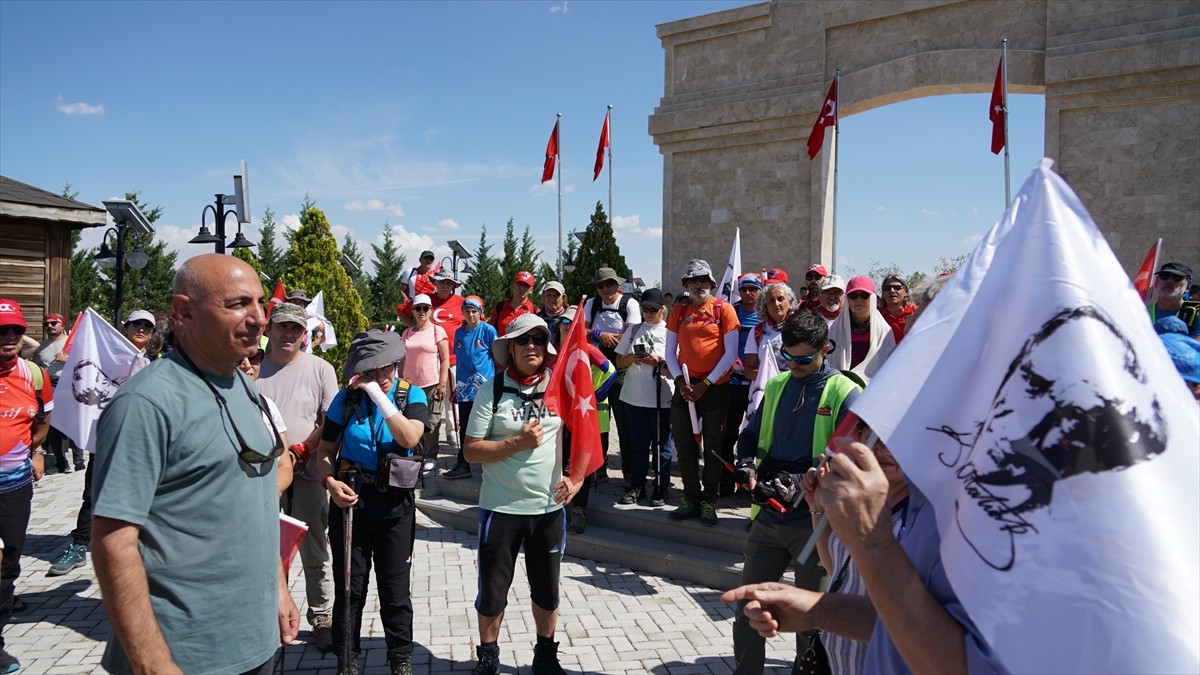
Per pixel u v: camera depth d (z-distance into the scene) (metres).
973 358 1.62
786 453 4.18
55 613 5.59
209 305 2.40
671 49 18.88
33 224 13.45
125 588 2.13
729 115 17.94
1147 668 1.29
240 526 2.44
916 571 1.57
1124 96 13.74
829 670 2.29
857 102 16.44
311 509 4.91
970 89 15.53
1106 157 13.98
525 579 6.35
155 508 2.29
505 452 4.33
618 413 7.85
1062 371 1.47
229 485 2.41
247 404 2.59
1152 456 1.39
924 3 15.59
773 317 6.64
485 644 4.44
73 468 10.55
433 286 12.03
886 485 1.58
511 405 4.45
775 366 5.76
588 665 4.78
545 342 4.54
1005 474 1.48
